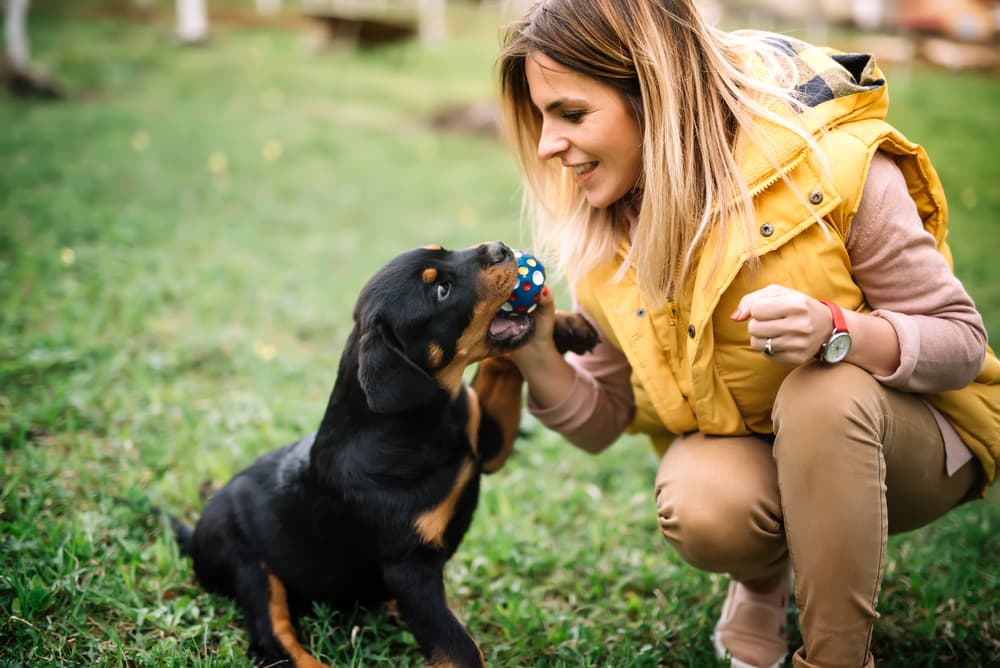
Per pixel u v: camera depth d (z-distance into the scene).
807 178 2.21
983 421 2.37
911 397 2.29
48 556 2.91
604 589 3.17
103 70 14.02
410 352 2.67
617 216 2.62
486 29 21.73
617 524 3.57
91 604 2.80
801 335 2.06
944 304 2.20
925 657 2.71
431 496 2.64
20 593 2.69
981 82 15.47
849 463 2.12
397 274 2.72
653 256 2.35
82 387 4.19
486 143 11.62
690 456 2.50
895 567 3.17
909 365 2.14
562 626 2.87
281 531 2.80
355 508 2.65
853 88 2.24
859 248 2.26
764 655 2.64
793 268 2.26
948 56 17.19
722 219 2.26
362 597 2.87
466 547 3.31
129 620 2.76
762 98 2.29
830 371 2.17
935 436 2.33
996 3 18.66
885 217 2.22
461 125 12.20
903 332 2.15
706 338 2.36
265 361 4.70
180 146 9.76
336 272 6.34
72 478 3.50
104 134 9.91
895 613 2.94
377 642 2.79
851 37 18.72
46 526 3.10
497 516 3.56
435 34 19.98
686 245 2.37
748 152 2.26
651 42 2.26
